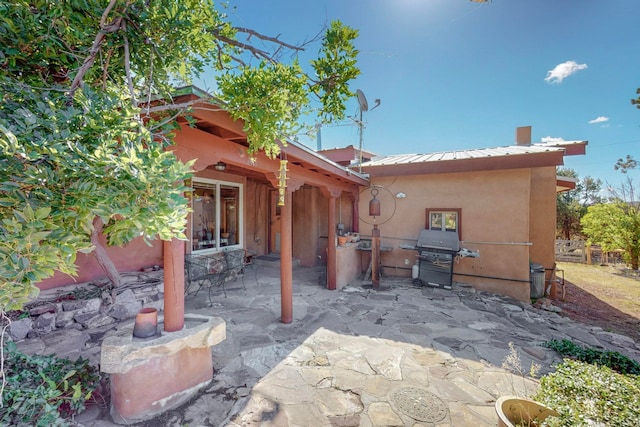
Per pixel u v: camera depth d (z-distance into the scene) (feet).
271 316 16.47
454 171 23.52
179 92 7.75
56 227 4.12
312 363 11.25
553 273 24.44
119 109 6.53
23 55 5.74
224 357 11.62
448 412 8.55
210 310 17.48
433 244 23.24
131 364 7.86
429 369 10.94
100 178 4.37
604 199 69.62
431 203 25.35
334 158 35.50
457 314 17.17
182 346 8.61
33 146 3.82
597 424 5.64
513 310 18.44
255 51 9.28
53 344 12.52
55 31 5.74
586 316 19.56
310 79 8.89
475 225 23.47
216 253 24.06
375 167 26.53
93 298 14.73
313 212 31.55
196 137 9.84
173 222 5.00
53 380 7.85
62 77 6.72
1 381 7.00
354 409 8.62
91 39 6.02
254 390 9.47
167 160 5.26
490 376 10.52
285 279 15.52
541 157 20.80
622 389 6.70
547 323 16.39
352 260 25.80
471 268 23.38
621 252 38.11
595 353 11.92
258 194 31.45
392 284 24.16
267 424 7.93
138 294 16.34
